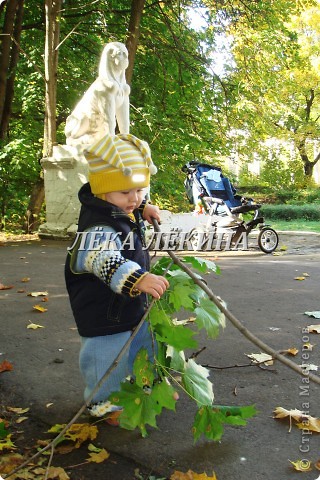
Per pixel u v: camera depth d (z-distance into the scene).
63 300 4.94
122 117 8.79
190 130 16.03
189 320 4.21
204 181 9.41
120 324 2.41
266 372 3.13
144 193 2.71
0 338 3.81
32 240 9.85
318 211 20.75
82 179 9.49
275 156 33.47
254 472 2.10
